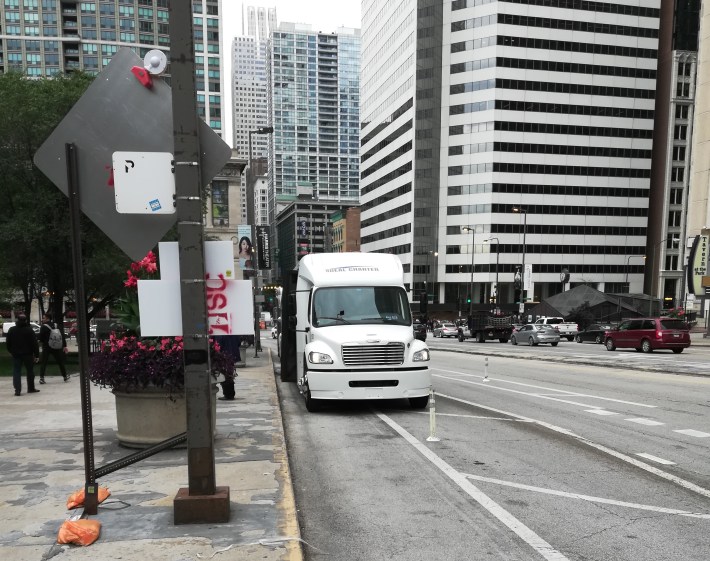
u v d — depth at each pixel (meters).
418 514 4.81
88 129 4.07
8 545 3.86
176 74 3.94
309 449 7.23
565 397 11.78
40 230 20.45
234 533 4.01
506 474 5.98
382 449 7.18
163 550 3.73
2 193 22.17
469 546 4.14
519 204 92.69
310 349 9.79
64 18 111.56
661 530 4.42
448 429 8.43
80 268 4.13
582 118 94.44
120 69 4.12
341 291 10.68
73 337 45.22
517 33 91.81
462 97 93.81
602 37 94.44
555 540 4.23
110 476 5.49
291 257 165.25
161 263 4.15
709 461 6.49
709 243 40.66
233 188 76.19
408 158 98.56
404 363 9.68
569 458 6.65
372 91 118.31
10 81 22.66
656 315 47.75
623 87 95.62
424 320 11.68
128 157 4.01
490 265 91.75
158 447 4.38
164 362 6.41
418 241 96.25
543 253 93.44
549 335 34.16
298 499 5.24
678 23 93.81
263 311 82.88
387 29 108.88
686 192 94.69
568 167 94.19
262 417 8.84
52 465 5.94
